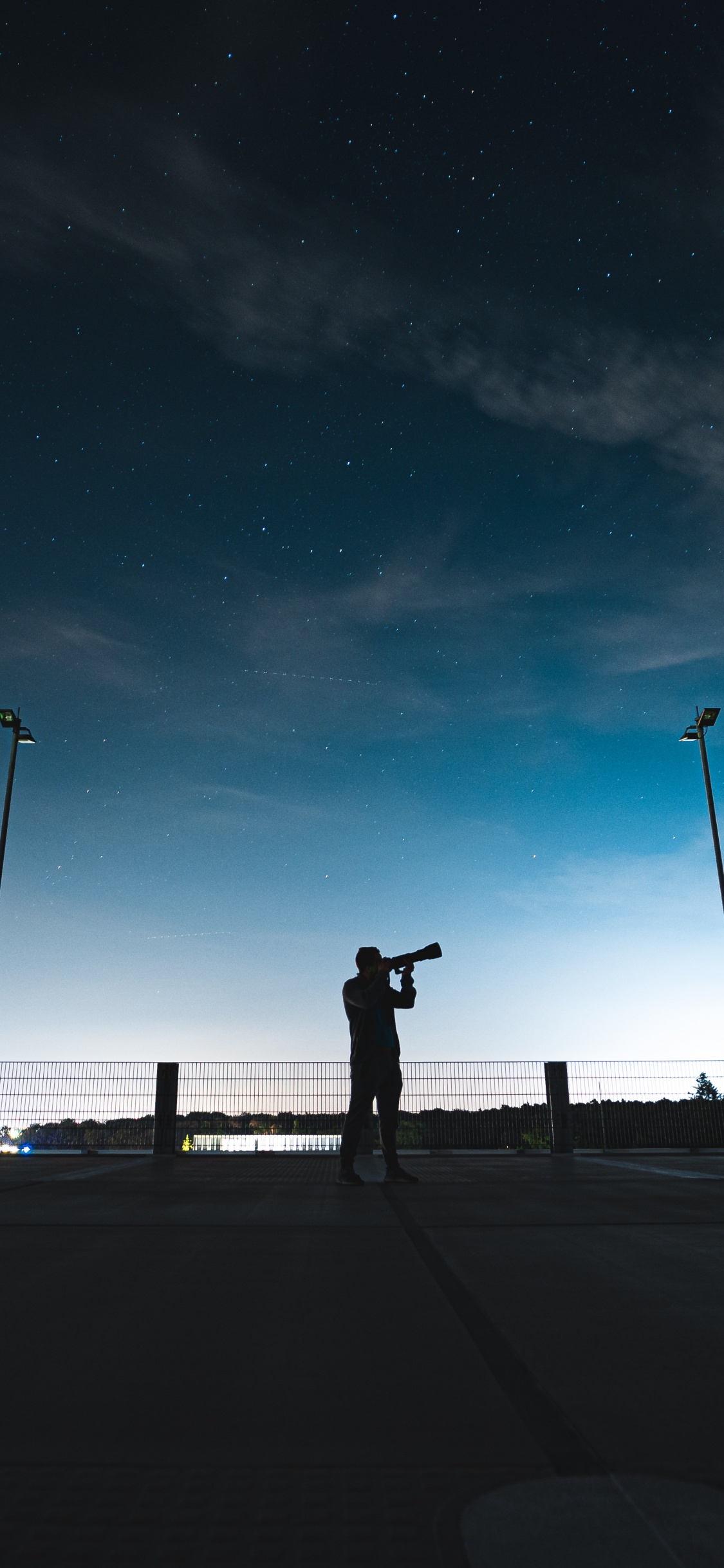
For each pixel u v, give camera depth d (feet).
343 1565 5.02
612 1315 10.12
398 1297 10.97
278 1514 5.61
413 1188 23.82
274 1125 43.57
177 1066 44.04
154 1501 5.78
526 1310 10.36
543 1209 19.22
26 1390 7.73
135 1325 9.73
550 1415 7.16
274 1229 16.31
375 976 25.43
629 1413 7.20
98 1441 6.70
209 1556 5.13
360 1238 15.28
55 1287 11.52
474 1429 6.88
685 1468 6.21
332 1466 6.26
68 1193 22.38
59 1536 5.35
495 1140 44.62
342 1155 24.56
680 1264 13.00
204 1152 42.70
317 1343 9.09
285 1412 7.24
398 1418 7.09
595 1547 5.18
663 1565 5.00
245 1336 9.32
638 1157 40.27
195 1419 7.08
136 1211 18.74
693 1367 8.32
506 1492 5.87
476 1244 14.62
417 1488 5.94
